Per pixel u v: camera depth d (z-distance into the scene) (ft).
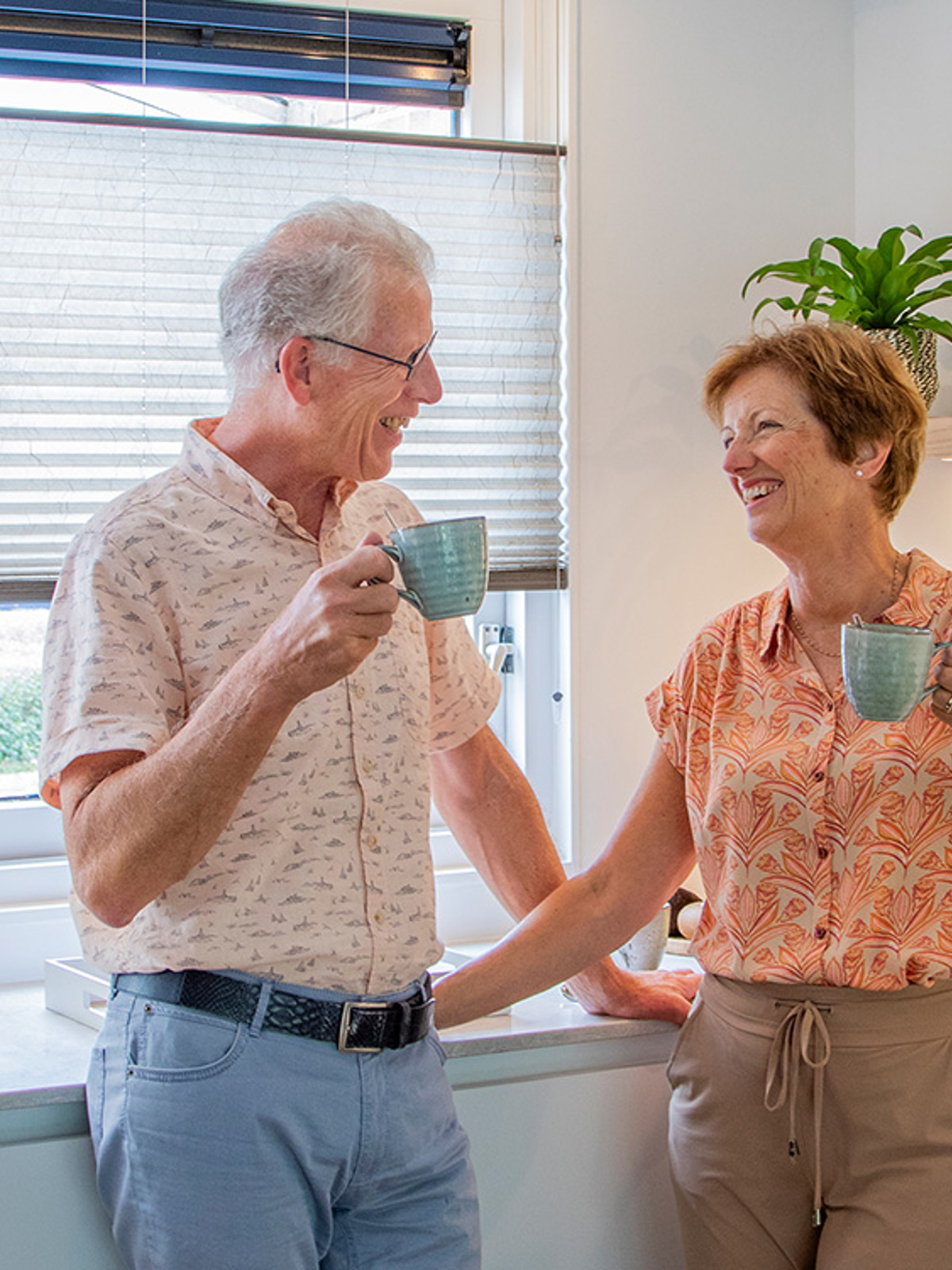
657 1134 5.67
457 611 3.77
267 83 6.94
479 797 5.41
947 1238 4.52
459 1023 5.24
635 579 7.11
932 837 4.59
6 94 6.61
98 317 6.36
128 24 6.61
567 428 7.00
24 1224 4.71
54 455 6.34
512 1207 5.49
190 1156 4.01
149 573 4.14
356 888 4.23
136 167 6.37
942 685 4.47
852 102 7.40
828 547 4.80
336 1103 4.14
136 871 3.80
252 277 4.23
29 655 6.83
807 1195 4.79
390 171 6.75
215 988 4.07
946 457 6.49
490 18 7.13
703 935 5.03
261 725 3.73
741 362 4.95
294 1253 4.12
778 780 4.75
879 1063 4.56
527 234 6.97
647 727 7.16
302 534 4.32
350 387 4.18
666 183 7.10
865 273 6.45
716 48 7.16
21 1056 5.18
